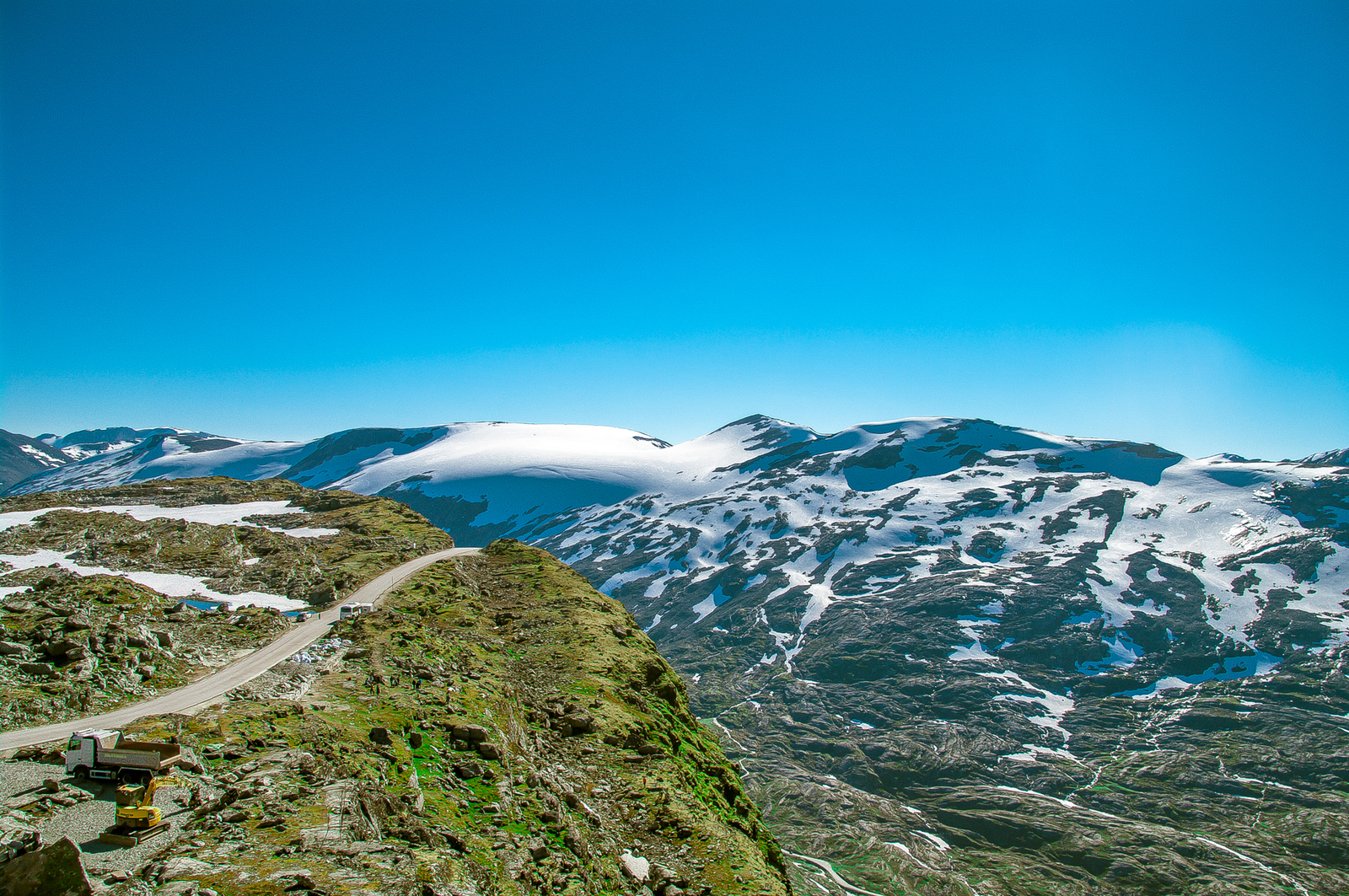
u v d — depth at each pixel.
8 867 16.12
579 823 35.22
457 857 25.41
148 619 49.34
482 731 38.19
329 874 20.27
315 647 50.31
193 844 21.22
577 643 66.38
